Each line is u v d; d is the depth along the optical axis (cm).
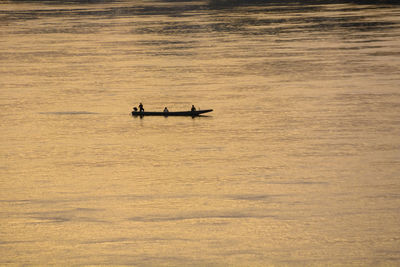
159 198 19475
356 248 16062
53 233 17162
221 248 16225
